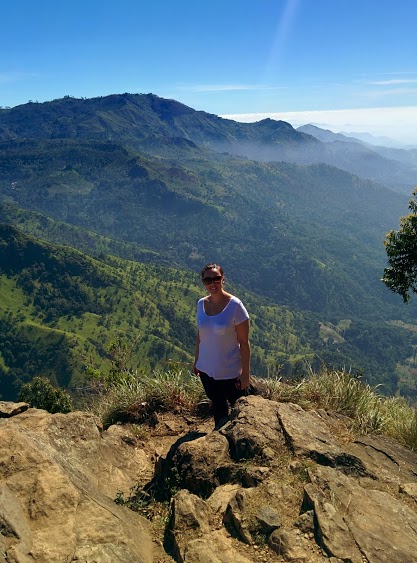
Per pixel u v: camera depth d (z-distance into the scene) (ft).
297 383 21.62
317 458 12.80
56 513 9.50
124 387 22.50
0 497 9.22
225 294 15.92
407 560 9.25
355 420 18.03
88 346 435.53
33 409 16.74
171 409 20.98
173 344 477.77
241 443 13.39
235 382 16.43
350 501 10.78
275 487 11.25
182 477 12.68
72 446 14.20
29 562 8.04
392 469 13.67
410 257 40.57
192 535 9.92
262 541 9.60
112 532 9.33
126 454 15.53
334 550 9.23
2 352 432.66
